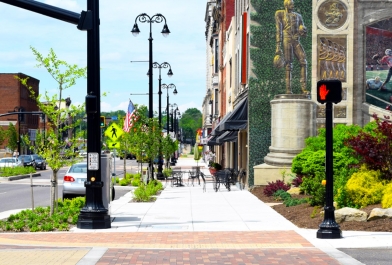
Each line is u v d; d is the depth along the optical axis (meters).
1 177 50.12
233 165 47.22
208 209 22.36
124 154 43.72
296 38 31.77
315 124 31.09
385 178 19.22
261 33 31.83
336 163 23.33
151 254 12.72
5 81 114.44
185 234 15.78
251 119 31.75
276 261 11.86
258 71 31.81
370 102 31.81
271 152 30.84
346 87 31.78
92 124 17.36
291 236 15.19
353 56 31.83
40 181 47.28
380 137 19.55
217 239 14.84
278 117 30.45
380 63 31.81
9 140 97.94
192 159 129.12
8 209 24.56
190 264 11.57
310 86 31.77
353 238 14.61
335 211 16.66
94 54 17.38
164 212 21.42
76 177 28.72
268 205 23.78
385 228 15.79
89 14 17.23
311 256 12.38
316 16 31.81
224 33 58.72
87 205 17.27
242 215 20.17
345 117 31.80
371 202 18.44
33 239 15.09
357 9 31.88
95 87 17.38
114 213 21.16
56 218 18.22
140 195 26.39
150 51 41.66
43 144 19.59
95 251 12.98
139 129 39.28
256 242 14.30
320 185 19.86
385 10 31.88
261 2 31.83
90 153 17.34
